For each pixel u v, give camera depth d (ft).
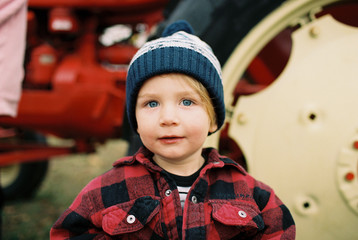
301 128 3.94
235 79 4.07
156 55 2.68
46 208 9.20
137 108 2.83
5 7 4.39
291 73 4.03
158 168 2.86
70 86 6.30
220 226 2.80
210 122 3.00
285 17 4.02
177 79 2.65
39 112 6.44
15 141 9.32
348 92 3.94
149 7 6.74
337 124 3.89
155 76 2.68
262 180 4.01
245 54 4.03
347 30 4.09
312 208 3.98
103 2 6.52
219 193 2.94
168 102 2.65
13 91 4.61
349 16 4.65
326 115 3.92
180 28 3.42
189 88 2.66
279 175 3.98
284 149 3.97
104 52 6.84
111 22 7.05
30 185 9.58
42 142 9.59
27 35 6.42
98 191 2.93
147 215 2.73
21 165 9.47
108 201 2.87
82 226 2.86
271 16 3.99
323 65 4.01
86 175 12.25
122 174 3.00
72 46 6.84
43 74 6.41
